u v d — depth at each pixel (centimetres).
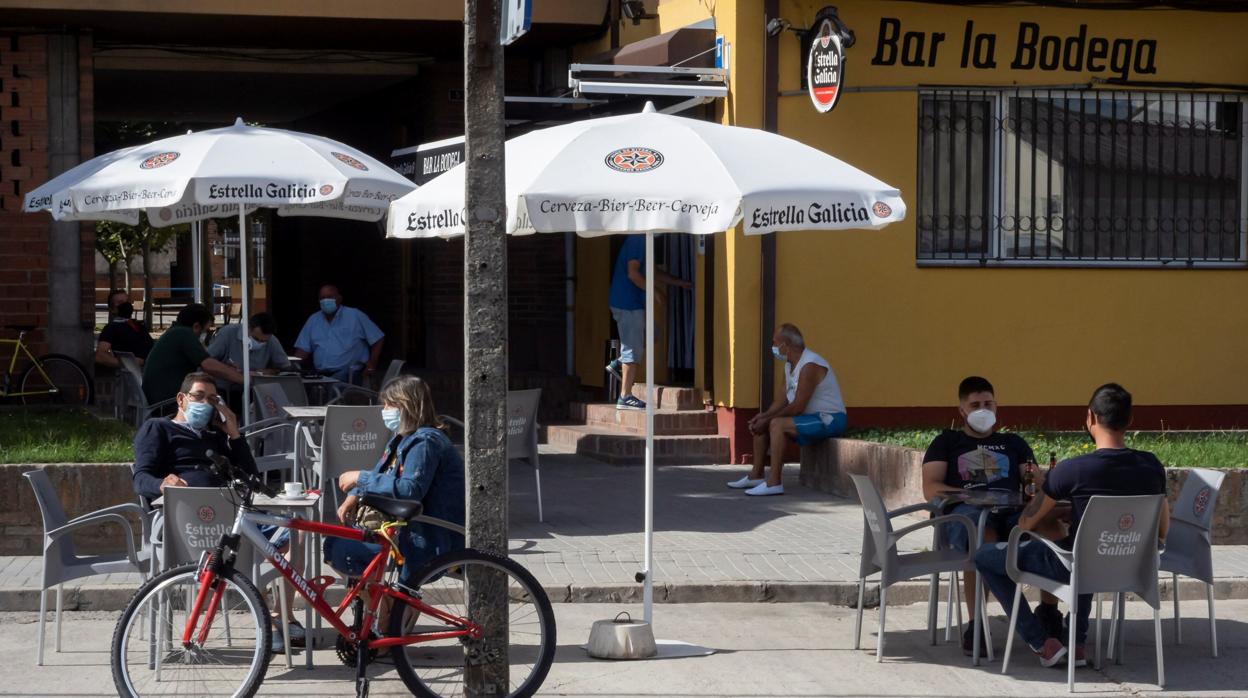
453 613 968
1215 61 2130
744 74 2009
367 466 1448
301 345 2123
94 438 1677
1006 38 2077
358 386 2078
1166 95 2139
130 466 1424
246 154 1537
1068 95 2116
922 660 1108
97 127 3941
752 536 1511
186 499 1005
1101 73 2105
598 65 1989
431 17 2253
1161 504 1034
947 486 1159
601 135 1105
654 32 2322
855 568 1361
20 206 2292
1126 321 2125
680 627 1206
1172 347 2138
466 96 923
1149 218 2142
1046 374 2106
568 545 1455
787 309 2041
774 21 1992
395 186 1589
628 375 2203
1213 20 2125
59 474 1411
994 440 1187
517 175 1079
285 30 2342
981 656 1124
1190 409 2142
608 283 2450
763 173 1087
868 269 2058
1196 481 1148
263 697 984
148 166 1531
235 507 1007
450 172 1209
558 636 1167
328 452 1436
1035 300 2103
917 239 2083
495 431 945
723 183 1061
